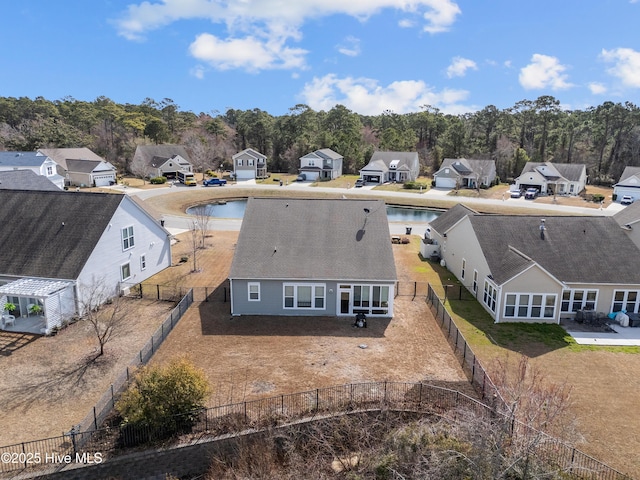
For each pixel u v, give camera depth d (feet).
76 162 239.91
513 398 45.44
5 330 71.82
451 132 317.63
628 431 50.06
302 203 93.04
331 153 293.43
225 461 46.24
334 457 47.03
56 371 60.08
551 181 234.58
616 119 286.25
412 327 75.87
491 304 82.84
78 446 45.39
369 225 88.02
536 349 69.46
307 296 79.10
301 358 64.64
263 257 81.35
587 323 79.66
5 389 55.72
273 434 48.34
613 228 90.99
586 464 43.62
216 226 155.43
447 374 60.80
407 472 41.32
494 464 37.24
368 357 65.21
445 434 44.68
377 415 51.49
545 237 89.86
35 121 321.52
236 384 57.62
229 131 419.95
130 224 91.76
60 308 72.79
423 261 119.03
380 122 442.09
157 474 46.06
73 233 82.64
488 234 90.89
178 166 272.72
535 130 321.73
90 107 383.24
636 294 81.51
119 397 51.65
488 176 252.01
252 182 272.10
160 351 66.18
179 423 48.06
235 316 79.20
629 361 66.23
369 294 78.89
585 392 57.67
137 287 92.32
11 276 77.61
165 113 414.41
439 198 220.23
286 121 351.87
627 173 225.76
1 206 89.10
